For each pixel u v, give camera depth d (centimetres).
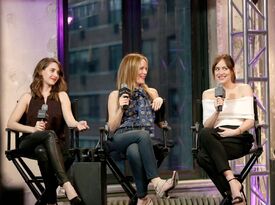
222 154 450
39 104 456
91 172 432
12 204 506
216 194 588
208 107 488
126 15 594
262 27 567
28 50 522
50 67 459
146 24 788
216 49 616
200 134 459
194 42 625
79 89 1484
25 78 520
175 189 568
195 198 564
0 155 504
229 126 475
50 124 453
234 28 609
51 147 423
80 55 1455
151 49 769
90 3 676
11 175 507
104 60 1416
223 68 485
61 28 537
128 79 473
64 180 416
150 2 641
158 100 470
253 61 558
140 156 438
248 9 558
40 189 446
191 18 624
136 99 469
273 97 612
